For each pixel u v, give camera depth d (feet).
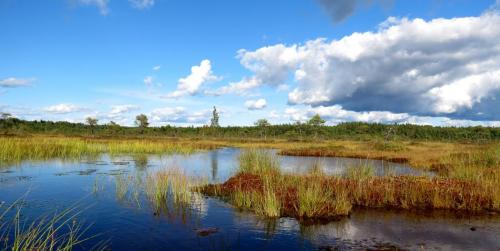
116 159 88.79
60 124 278.26
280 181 47.60
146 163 80.12
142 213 36.14
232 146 164.14
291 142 194.70
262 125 312.91
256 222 33.71
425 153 106.42
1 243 25.85
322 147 136.67
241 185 47.16
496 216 36.52
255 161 57.41
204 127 317.42
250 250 26.50
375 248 27.20
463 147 136.15
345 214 36.65
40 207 37.78
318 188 40.11
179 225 32.42
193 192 46.50
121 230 30.73
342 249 26.89
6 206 37.81
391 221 34.47
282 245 27.63
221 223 33.19
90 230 30.60
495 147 77.87
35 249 24.57
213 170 70.54
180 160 90.53
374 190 43.27
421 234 30.63
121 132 267.80
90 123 269.03
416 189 42.75
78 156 93.71
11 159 79.87
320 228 32.07
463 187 43.39
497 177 47.09
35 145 92.07
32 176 57.62
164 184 45.50
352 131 328.49
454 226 32.99
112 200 41.32
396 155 105.19
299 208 36.65
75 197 42.73
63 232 29.81
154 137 230.27
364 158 101.35
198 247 27.02
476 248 27.48
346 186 45.47
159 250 26.30
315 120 292.20
